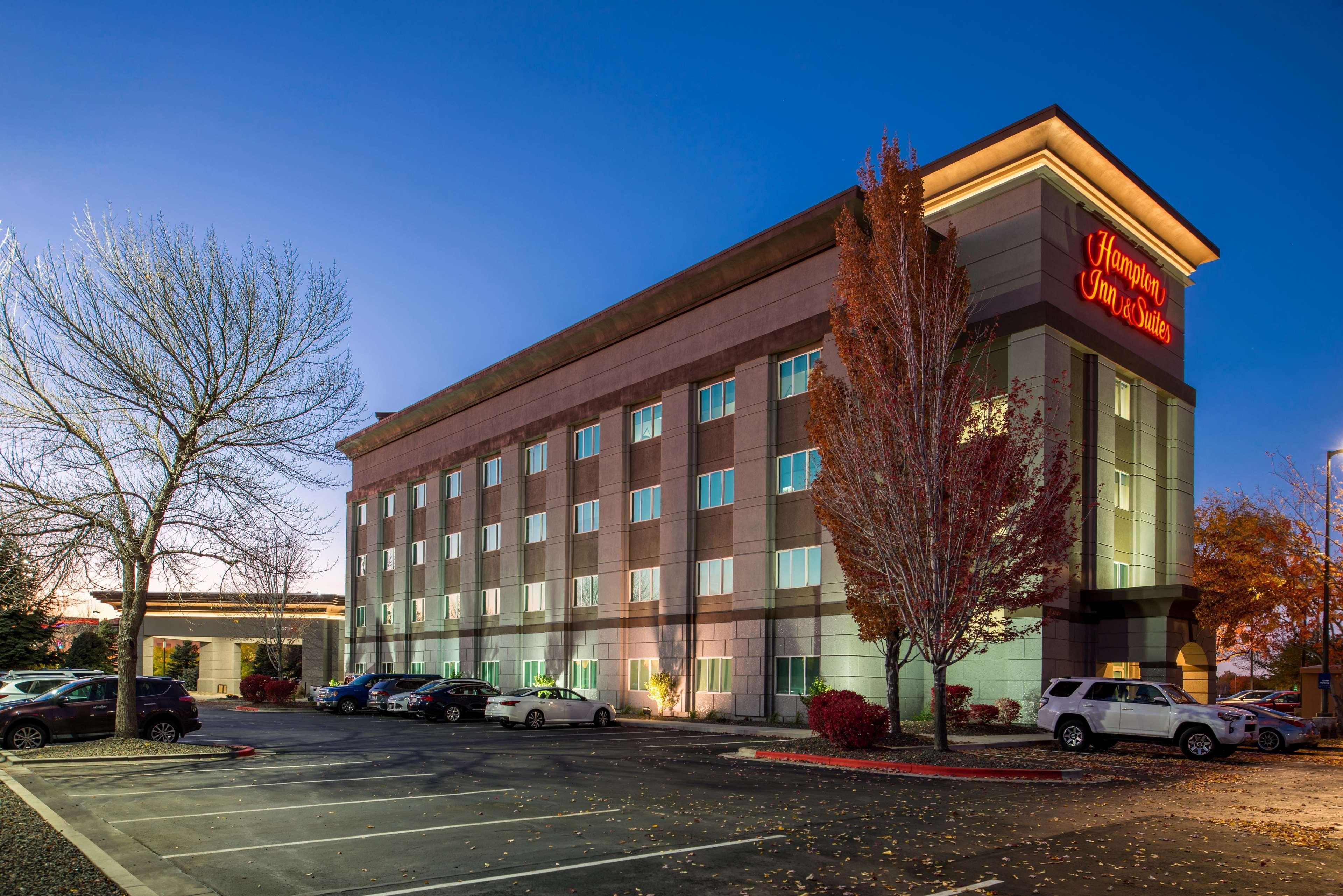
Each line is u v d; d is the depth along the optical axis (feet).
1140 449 117.50
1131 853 34.71
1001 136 107.76
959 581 65.82
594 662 140.15
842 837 37.17
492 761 65.10
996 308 107.45
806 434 111.65
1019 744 81.05
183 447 68.08
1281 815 44.39
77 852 32.96
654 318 135.23
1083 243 111.96
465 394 177.68
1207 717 72.49
